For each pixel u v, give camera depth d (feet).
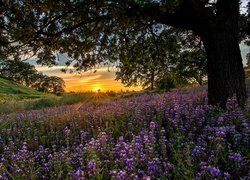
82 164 12.59
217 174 9.86
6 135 23.93
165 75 43.45
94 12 25.39
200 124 17.49
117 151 13.75
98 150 13.87
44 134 23.43
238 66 24.82
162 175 10.96
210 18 24.72
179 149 13.19
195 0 23.94
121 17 24.44
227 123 17.35
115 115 25.58
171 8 21.86
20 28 24.48
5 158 16.65
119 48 31.94
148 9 23.72
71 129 23.44
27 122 29.12
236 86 24.35
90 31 28.45
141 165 12.14
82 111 31.89
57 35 25.04
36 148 19.76
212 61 24.94
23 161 14.06
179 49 37.11
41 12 24.88
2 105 61.57
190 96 33.01
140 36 32.55
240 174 10.87
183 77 63.16
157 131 17.43
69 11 23.95
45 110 41.98
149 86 70.54
